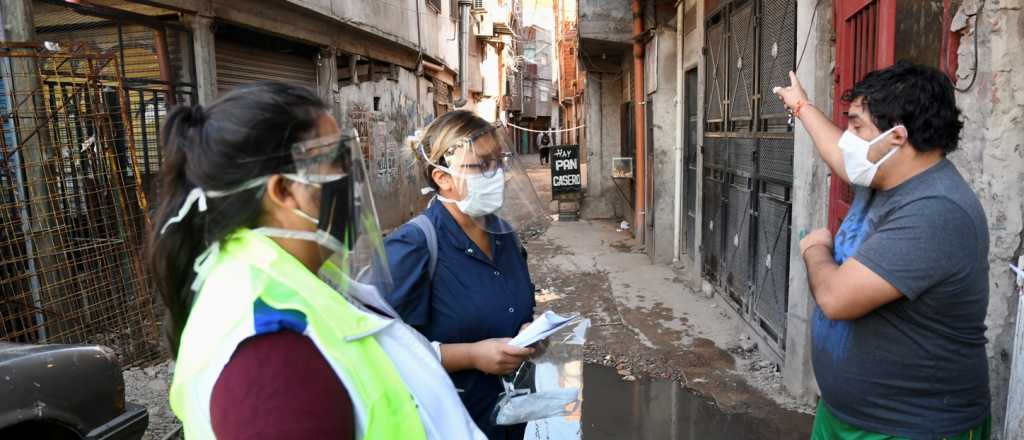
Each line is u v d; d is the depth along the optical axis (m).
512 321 2.04
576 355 2.09
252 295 0.91
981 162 2.29
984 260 1.63
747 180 5.07
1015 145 2.23
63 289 4.31
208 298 0.94
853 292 1.63
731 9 5.53
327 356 0.91
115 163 4.59
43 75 4.25
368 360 1.00
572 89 22.11
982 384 1.70
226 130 0.95
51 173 4.30
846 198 3.20
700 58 6.50
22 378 2.26
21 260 4.06
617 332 5.40
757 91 4.78
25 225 4.12
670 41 7.93
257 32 7.25
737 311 5.36
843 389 1.79
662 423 3.79
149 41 5.81
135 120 5.48
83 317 4.34
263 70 7.80
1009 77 2.21
